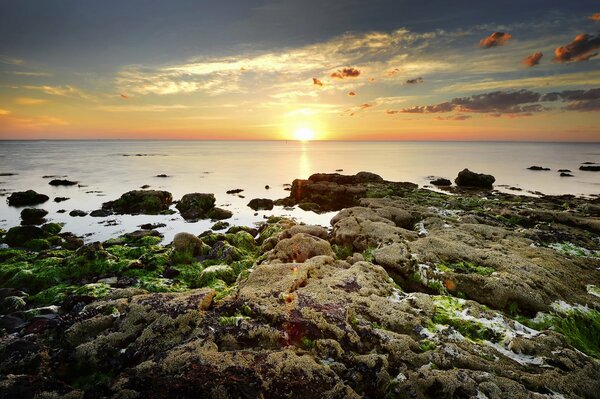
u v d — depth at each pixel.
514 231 26.53
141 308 13.12
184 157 153.38
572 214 33.53
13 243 29.38
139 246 27.70
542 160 126.12
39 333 12.36
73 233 33.59
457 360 10.79
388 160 135.00
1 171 86.69
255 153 195.75
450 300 14.91
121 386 9.41
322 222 38.84
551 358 11.17
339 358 10.88
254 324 12.18
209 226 37.12
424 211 32.97
